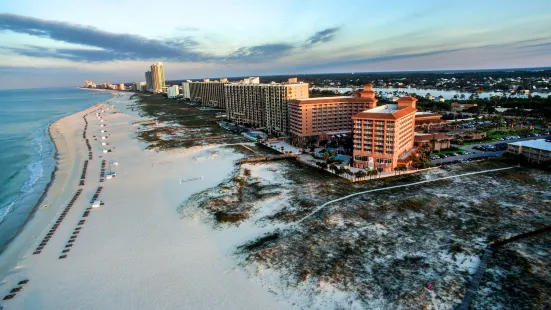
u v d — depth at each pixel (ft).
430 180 402.11
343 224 293.84
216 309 197.77
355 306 194.39
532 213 305.94
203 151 592.19
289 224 297.74
